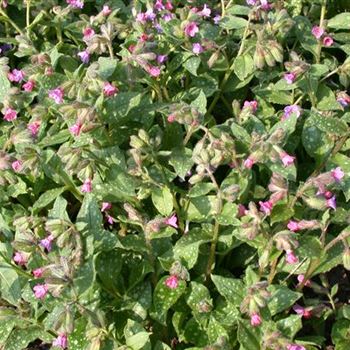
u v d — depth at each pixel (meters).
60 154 0.69
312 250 0.65
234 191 0.66
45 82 0.79
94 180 0.71
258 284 0.60
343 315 0.68
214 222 0.70
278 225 0.67
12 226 0.75
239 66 0.81
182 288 0.67
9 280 0.66
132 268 0.69
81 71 0.81
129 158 0.72
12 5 0.97
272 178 0.65
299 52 0.88
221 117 0.86
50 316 0.62
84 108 0.68
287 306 0.64
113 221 0.75
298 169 0.78
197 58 0.81
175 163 0.71
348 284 0.77
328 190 0.68
